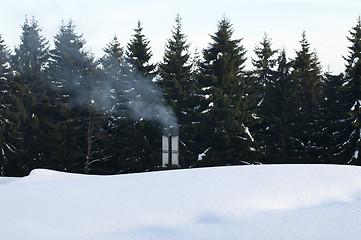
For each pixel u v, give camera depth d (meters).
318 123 33.81
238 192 10.89
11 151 33.62
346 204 10.06
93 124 33.47
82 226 8.58
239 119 31.42
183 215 9.34
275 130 33.72
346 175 12.55
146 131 34.19
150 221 8.90
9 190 12.12
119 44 36.91
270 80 37.41
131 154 33.31
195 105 33.56
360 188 11.66
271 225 8.45
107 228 8.46
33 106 36.16
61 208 9.84
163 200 10.34
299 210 9.62
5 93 35.09
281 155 33.47
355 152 30.06
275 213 9.38
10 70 36.44
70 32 38.25
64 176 16.59
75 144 33.38
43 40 41.25
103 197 10.75
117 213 9.41
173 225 8.63
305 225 8.35
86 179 13.33
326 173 12.72
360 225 8.20
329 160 33.81
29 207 9.99
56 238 7.87
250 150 31.09
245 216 9.16
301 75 37.41
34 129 34.16
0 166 33.25
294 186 11.48
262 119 34.09
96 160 33.88
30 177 16.08
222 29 32.78
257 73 40.72
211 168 13.92
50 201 10.49
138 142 33.09
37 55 40.12
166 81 33.94
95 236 7.98
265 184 11.59
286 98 34.03
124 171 34.16
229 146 31.73
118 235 8.04
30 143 34.75
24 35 39.94
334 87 34.69
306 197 10.72
